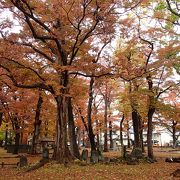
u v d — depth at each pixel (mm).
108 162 22594
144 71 22156
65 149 21219
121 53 22547
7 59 18141
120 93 31016
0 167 21094
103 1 17469
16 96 31047
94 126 45688
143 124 38312
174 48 23750
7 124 41469
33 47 20984
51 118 36094
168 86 27375
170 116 27953
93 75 20531
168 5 17250
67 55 21297
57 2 17000
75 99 26984
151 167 20734
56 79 19672
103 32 20031
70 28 18906
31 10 18047
